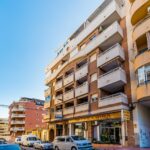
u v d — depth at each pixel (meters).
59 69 35.56
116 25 22.48
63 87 32.75
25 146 31.22
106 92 23.84
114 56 21.69
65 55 34.34
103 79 22.55
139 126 18.52
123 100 19.73
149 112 20.97
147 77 17.06
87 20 30.30
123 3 24.22
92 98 24.86
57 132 33.38
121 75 20.52
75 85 29.14
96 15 29.36
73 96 28.89
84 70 27.38
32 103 73.44
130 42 21.78
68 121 29.45
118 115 20.17
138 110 19.08
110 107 20.62
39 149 24.72
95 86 24.55
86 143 18.11
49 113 35.91
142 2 18.48
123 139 19.31
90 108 24.47
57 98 33.81
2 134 107.81
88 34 28.36
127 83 20.80
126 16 23.16
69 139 19.02
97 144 22.47
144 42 19.38
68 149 18.44
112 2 24.12
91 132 24.41
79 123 27.52
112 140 21.34
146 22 17.78
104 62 23.08
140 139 18.09
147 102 18.80
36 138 32.56
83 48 28.58
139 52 20.05
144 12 19.08
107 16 24.52
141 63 17.64
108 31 23.45
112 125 21.83
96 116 23.36
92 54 26.45
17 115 69.94
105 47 25.28
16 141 34.62
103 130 22.95
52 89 37.50
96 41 25.52
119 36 22.72
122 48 22.25
